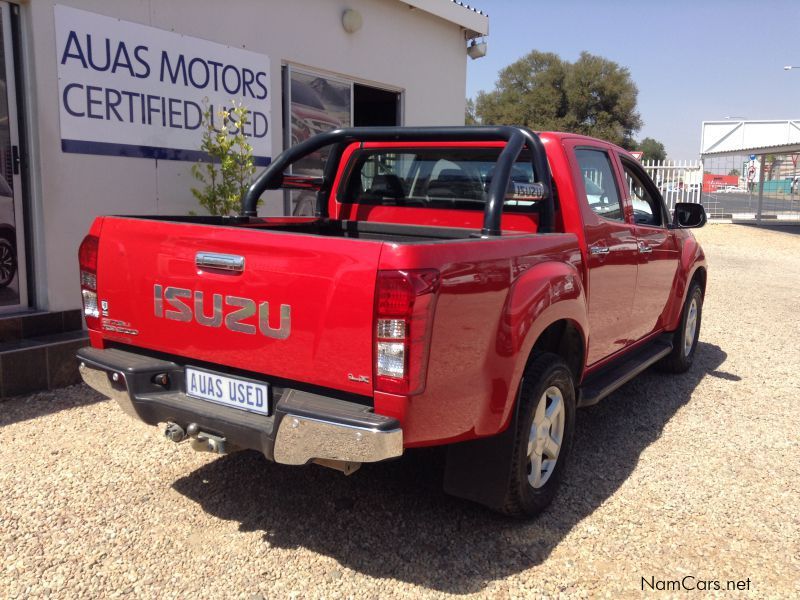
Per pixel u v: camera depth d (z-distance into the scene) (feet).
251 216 13.87
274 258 8.77
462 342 8.71
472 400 9.04
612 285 13.61
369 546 10.23
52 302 17.83
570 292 10.95
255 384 9.25
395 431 8.09
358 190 15.06
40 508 11.02
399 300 7.96
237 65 22.21
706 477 12.92
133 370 9.96
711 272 43.88
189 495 11.64
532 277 10.04
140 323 10.28
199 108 21.12
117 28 18.67
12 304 17.61
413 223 14.26
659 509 11.61
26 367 15.88
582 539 10.60
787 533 10.94
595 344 13.33
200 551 9.99
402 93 29.73
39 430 14.10
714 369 20.62
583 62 127.65
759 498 12.10
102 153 18.65
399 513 11.22
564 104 129.70
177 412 9.66
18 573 9.31
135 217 11.45
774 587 9.52
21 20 16.98
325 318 8.43
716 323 27.61
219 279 9.27
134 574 9.39
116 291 10.48
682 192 69.82
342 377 8.44
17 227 17.57
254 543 10.23
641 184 16.55
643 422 15.81
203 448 10.02
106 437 13.89
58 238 17.84
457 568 9.73
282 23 23.63
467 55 33.35
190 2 20.51
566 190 12.31
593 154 13.76
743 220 88.28
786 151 79.41
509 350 9.48
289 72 24.26
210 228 9.30
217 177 21.98
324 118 26.30
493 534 10.66
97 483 11.94
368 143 14.73
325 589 9.18
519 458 10.15
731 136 107.24
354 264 8.21
